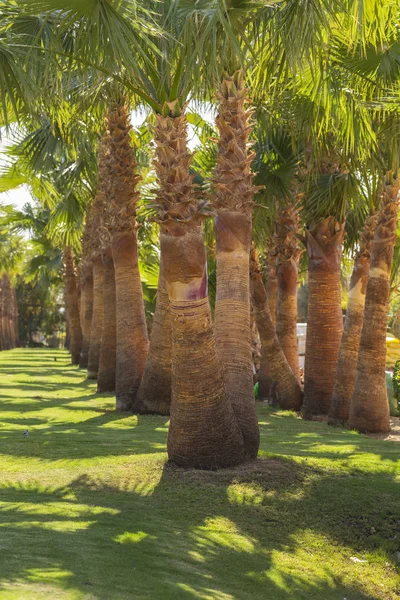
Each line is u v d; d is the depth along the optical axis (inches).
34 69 257.6
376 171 449.7
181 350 275.6
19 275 2689.5
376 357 445.7
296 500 247.8
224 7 231.9
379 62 332.5
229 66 291.7
